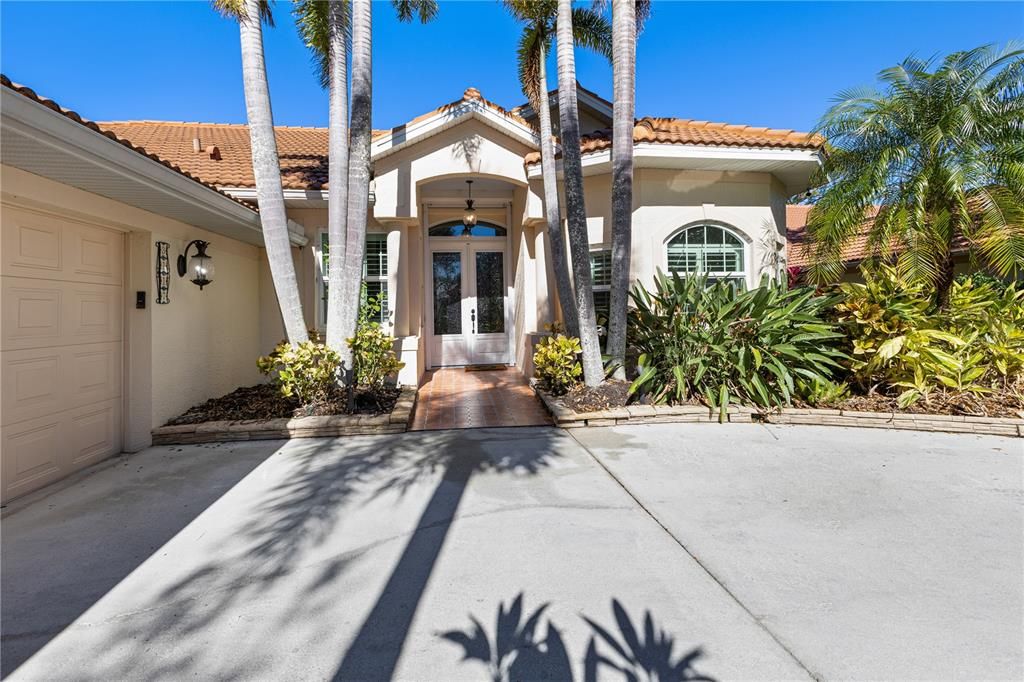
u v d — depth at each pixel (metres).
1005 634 2.42
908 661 2.24
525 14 7.87
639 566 3.12
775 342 7.05
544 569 3.10
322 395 6.79
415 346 9.15
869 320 6.98
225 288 7.86
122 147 4.28
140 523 3.82
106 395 5.54
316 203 8.83
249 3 6.44
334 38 6.85
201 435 6.00
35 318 4.64
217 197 5.99
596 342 7.17
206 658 2.33
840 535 3.52
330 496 4.32
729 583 2.92
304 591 2.88
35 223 4.65
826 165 8.52
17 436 4.42
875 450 5.54
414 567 3.14
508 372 11.03
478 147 9.17
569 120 7.02
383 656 2.33
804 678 2.15
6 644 2.43
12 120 3.31
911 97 7.65
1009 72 7.20
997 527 3.63
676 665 2.25
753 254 9.10
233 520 3.86
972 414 6.45
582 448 5.69
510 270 11.91
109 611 2.70
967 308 7.45
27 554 3.34
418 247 10.27
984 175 7.06
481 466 5.10
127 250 5.89
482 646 2.40
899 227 7.39
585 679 2.18
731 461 5.19
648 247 8.80
